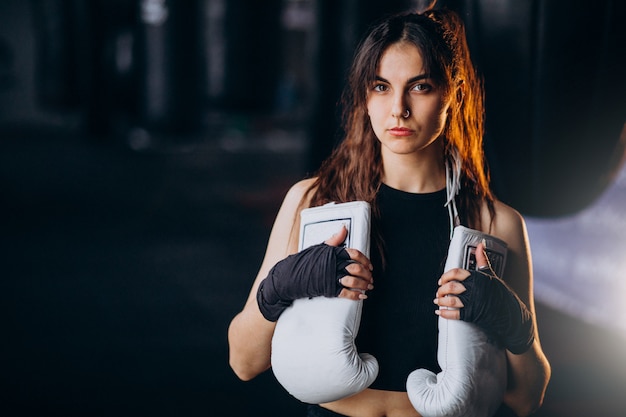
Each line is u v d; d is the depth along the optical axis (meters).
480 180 1.79
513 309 1.60
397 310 1.69
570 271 5.17
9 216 9.07
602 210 4.91
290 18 25.00
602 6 2.23
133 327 5.30
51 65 18.31
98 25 16.42
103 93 16.86
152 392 4.21
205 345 4.97
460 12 2.39
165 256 7.36
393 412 1.72
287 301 1.65
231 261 7.22
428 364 1.69
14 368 4.55
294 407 4.02
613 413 3.84
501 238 1.76
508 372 1.75
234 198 10.35
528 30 2.28
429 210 1.72
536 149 2.36
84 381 4.36
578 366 4.37
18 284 6.37
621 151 2.40
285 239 1.82
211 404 4.06
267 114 14.66
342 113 1.86
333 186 1.79
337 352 1.59
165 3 14.84
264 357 1.80
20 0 20.89
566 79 2.28
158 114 15.35
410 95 1.61
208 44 14.55
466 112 1.77
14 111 21.31
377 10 4.00
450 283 1.60
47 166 13.04
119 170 12.72
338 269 1.58
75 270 6.82
